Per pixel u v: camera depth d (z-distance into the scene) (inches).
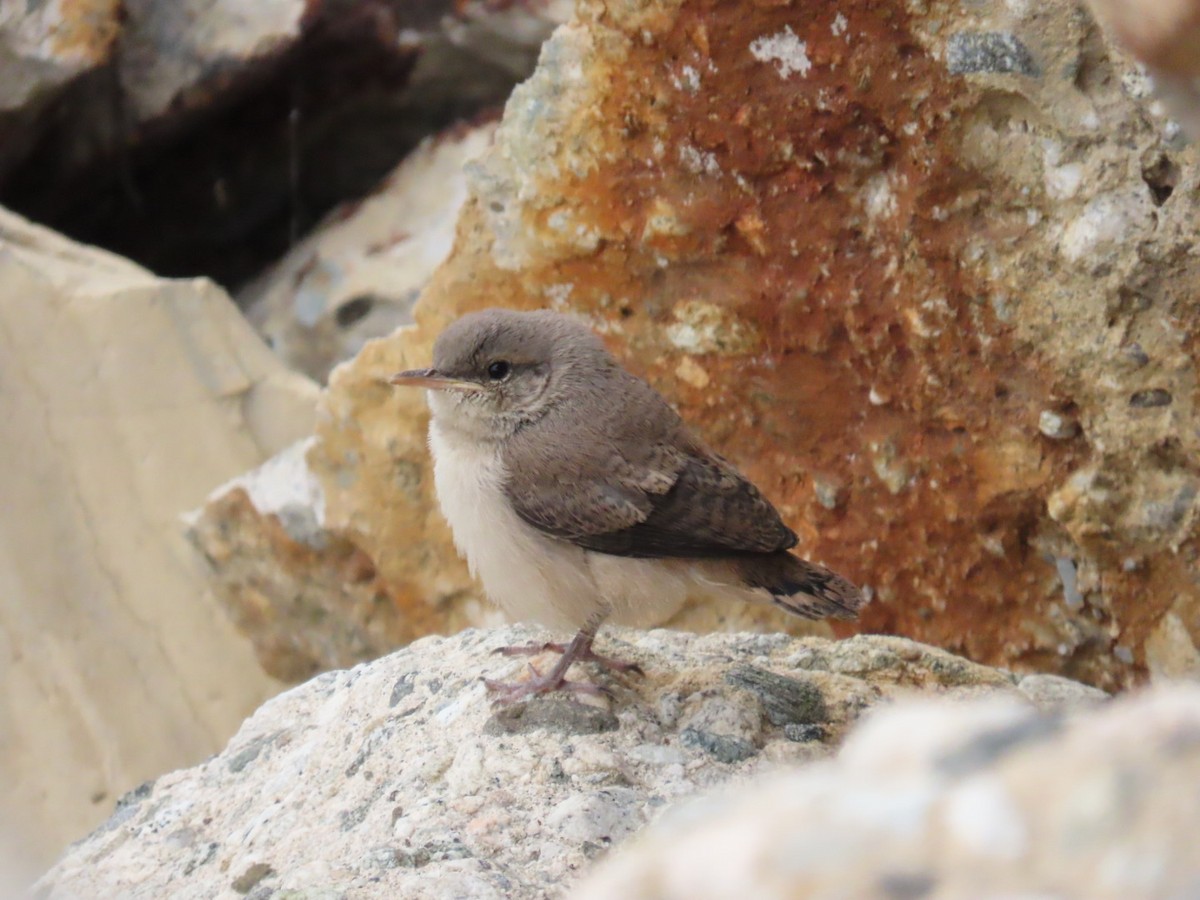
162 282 568.4
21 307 540.4
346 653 484.7
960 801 99.3
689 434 298.8
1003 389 352.8
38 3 575.5
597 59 378.0
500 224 407.8
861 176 357.7
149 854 306.3
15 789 470.6
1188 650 343.6
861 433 379.9
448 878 232.7
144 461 537.0
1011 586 372.8
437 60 595.2
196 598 521.7
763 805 109.8
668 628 416.2
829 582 294.4
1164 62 120.2
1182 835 91.2
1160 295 322.3
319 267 597.6
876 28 338.6
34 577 503.5
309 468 461.7
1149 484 337.4
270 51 578.9
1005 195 337.4
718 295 385.1
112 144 598.2
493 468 291.9
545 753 273.3
